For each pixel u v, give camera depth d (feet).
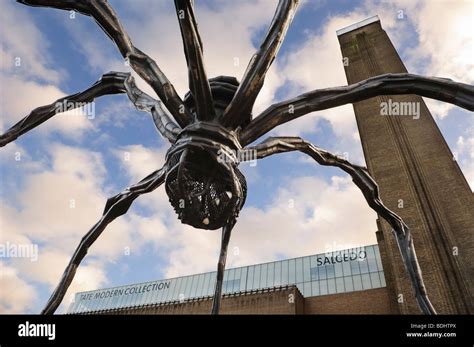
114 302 157.79
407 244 14.66
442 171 91.15
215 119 11.39
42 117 14.82
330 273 126.31
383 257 97.30
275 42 11.22
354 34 145.59
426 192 88.12
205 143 10.95
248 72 11.21
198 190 11.57
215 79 12.94
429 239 79.56
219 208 11.75
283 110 12.26
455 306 69.05
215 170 11.49
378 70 125.49
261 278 135.95
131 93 13.93
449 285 71.97
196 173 11.46
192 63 10.40
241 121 11.68
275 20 11.36
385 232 85.76
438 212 83.41
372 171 97.96
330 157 14.70
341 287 120.47
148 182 14.70
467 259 74.28
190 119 11.75
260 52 11.24
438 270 74.54
